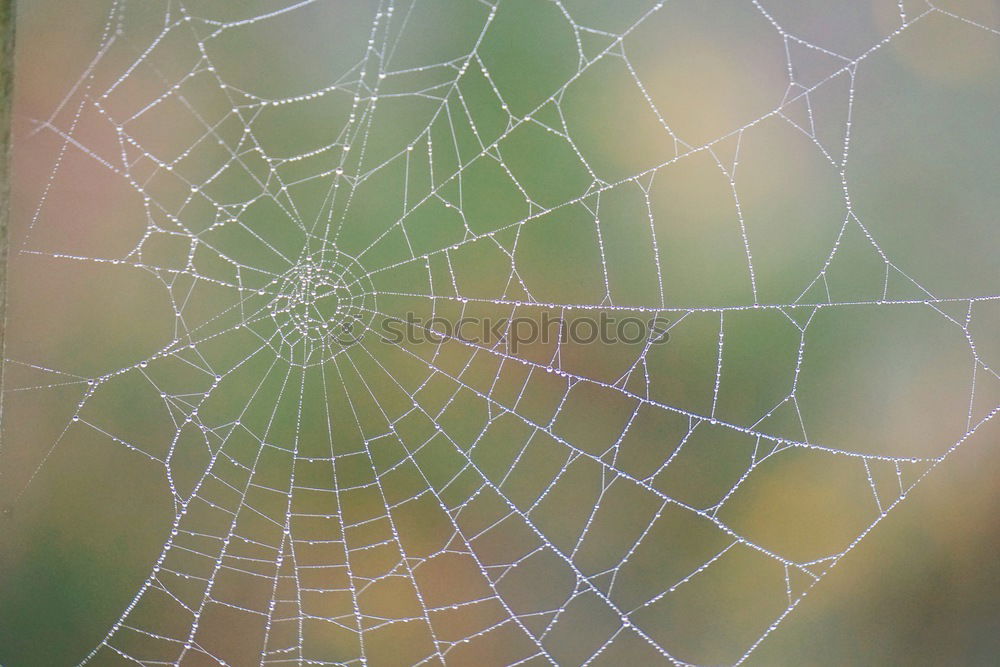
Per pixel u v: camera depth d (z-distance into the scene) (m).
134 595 0.82
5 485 0.82
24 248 0.82
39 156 0.81
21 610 0.82
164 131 0.82
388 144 0.82
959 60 0.82
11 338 0.82
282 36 0.82
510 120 0.82
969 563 0.82
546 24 0.82
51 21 0.81
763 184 0.82
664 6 0.82
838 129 0.82
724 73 0.82
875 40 0.82
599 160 0.82
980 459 0.82
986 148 0.82
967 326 0.82
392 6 0.82
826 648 0.82
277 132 0.82
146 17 0.81
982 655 0.82
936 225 0.82
